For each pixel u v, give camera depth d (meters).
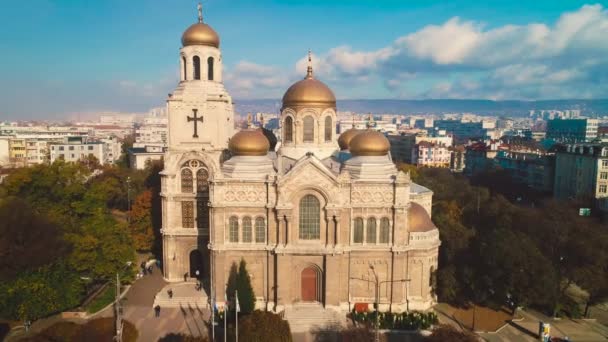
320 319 75.44
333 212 76.62
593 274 76.94
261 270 79.44
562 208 112.31
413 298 81.31
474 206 116.00
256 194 78.06
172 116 88.94
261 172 79.69
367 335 66.12
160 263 103.19
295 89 88.81
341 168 82.69
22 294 71.25
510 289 76.00
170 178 89.88
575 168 159.25
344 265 78.69
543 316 79.94
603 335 73.56
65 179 95.06
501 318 78.62
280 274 77.38
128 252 87.81
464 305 82.81
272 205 77.19
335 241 77.88
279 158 82.25
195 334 71.94
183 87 89.75
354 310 78.81
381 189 78.44
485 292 79.19
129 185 153.12
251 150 80.38
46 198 92.75
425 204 98.69
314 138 89.31
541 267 75.25
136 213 108.25
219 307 79.50
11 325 74.94
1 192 95.62
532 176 189.00
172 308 81.00
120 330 59.66
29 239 76.06
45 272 75.44
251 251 78.62
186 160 89.50
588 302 79.81
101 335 62.28
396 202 77.88
